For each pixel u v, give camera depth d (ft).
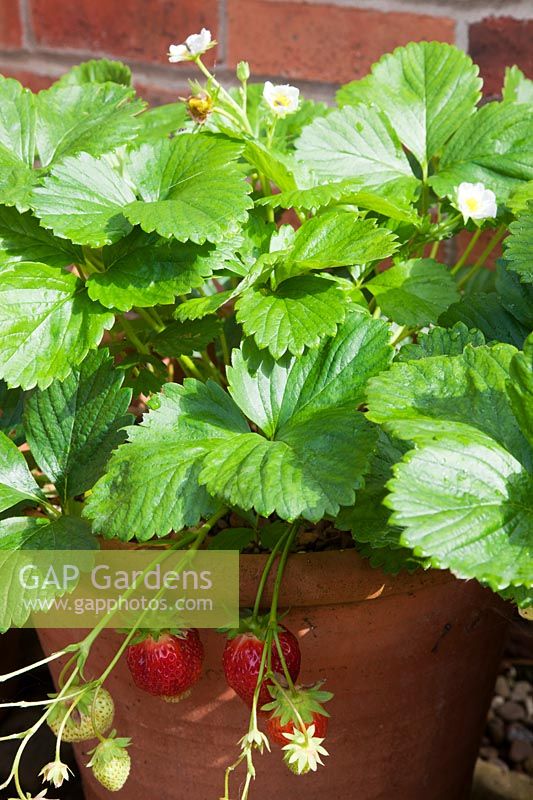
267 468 2.52
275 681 2.52
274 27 4.00
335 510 2.45
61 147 2.97
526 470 2.43
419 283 2.92
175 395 2.69
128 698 2.84
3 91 3.00
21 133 2.98
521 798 3.41
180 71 4.25
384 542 2.57
